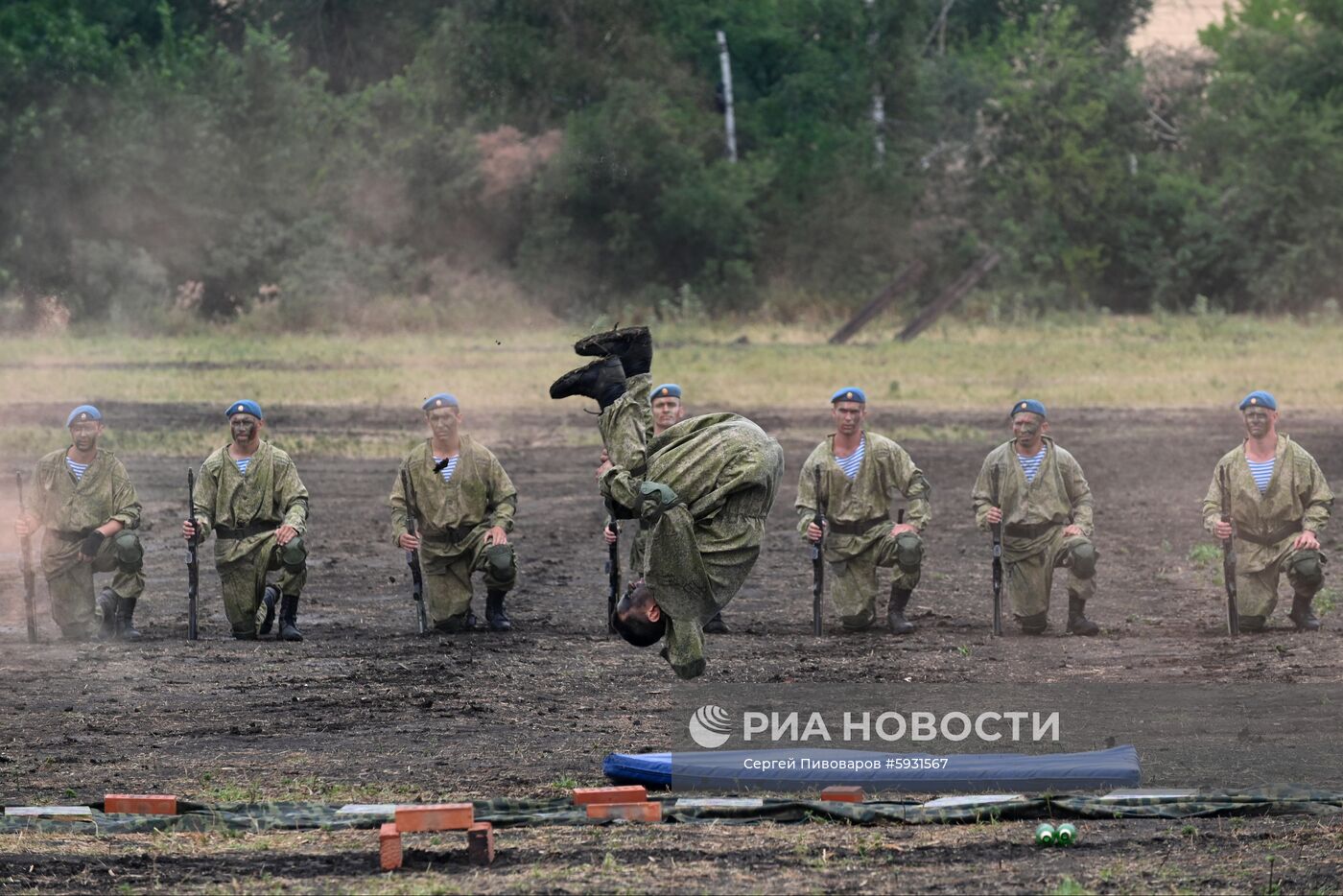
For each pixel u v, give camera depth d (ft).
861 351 346.74
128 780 69.21
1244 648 98.58
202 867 55.06
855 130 524.11
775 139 519.19
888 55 535.19
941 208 520.83
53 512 106.42
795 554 141.28
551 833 59.26
